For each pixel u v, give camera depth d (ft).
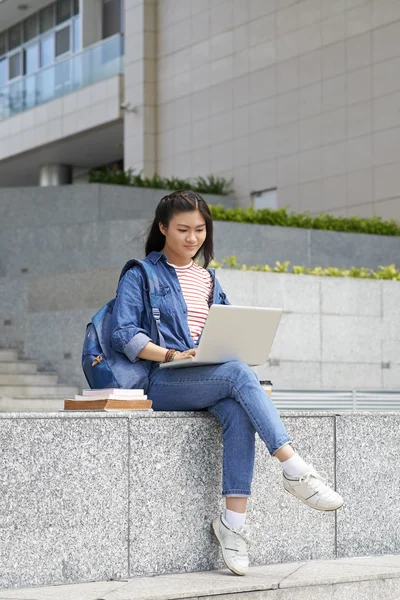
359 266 49.32
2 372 41.83
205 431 16.71
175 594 14.43
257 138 68.18
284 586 15.42
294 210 64.85
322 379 36.37
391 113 58.03
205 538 16.61
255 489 17.28
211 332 15.74
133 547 15.89
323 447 18.07
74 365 42.29
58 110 89.04
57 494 15.25
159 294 17.01
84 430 15.56
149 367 16.96
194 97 74.13
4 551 14.73
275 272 37.17
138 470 16.03
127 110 79.05
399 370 37.81
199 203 17.28
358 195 60.13
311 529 17.83
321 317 36.58
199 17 73.97
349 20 61.11
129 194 60.34
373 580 16.31
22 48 103.96
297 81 64.95
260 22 68.23
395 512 18.83
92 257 50.39
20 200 59.88
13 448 14.92
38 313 43.91
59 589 14.71
